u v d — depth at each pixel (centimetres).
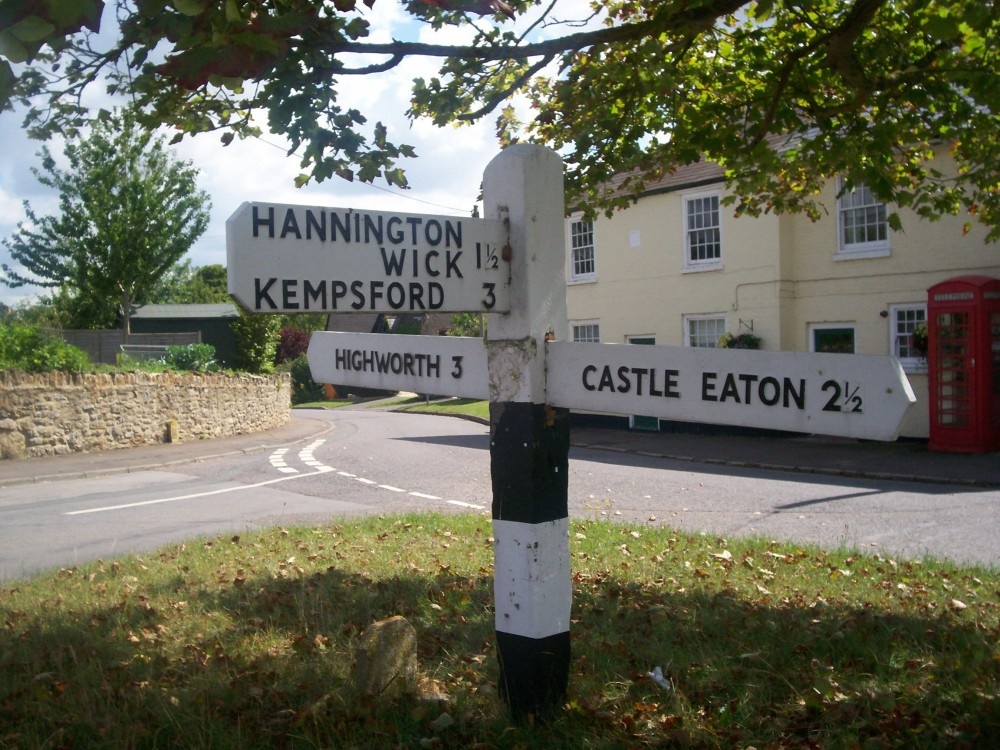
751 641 503
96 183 2677
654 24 604
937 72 645
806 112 752
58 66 516
